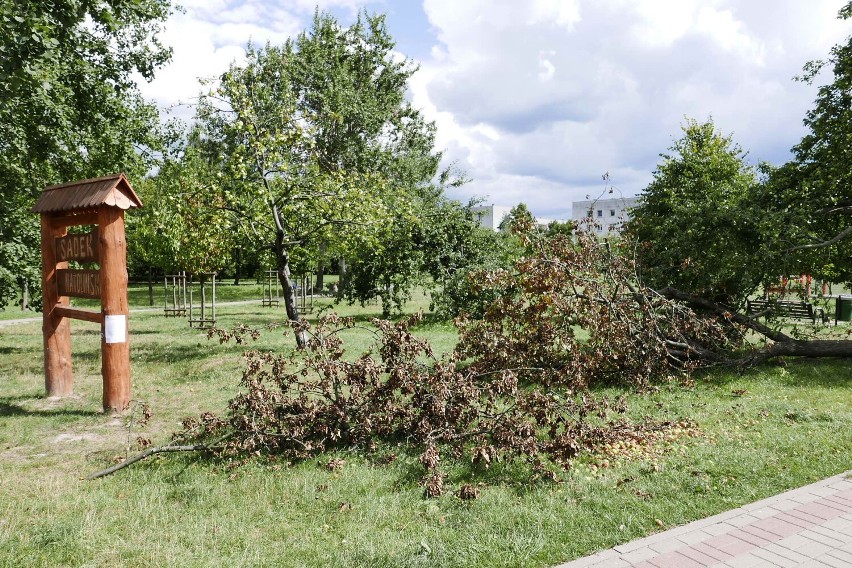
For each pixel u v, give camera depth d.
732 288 11.98
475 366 8.37
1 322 20.94
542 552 3.75
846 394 8.21
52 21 9.47
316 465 5.71
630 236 11.77
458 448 5.89
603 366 9.27
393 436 6.42
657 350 9.29
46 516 4.47
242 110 12.45
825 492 4.69
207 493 4.95
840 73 13.03
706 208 12.13
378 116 26.39
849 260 13.73
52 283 8.97
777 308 12.08
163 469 5.59
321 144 24.19
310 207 13.09
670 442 6.17
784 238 11.67
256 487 5.09
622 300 10.12
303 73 25.08
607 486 4.93
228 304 29.20
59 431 7.08
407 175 27.78
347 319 7.02
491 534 4.04
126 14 12.28
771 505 4.44
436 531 4.13
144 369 11.12
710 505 4.48
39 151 12.29
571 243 10.88
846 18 12.84
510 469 5.46
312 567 3.64
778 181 12.98
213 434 6.40
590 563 3.60
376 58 28.53
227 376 10.37
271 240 13.63
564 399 7.23
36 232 12.98
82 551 3.86
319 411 6.23
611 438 6.16
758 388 8.70
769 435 6.22
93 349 13.95
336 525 4.30
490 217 59.97
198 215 12.72
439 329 17.47
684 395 8.39
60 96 12.00
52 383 8.91
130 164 14.52
